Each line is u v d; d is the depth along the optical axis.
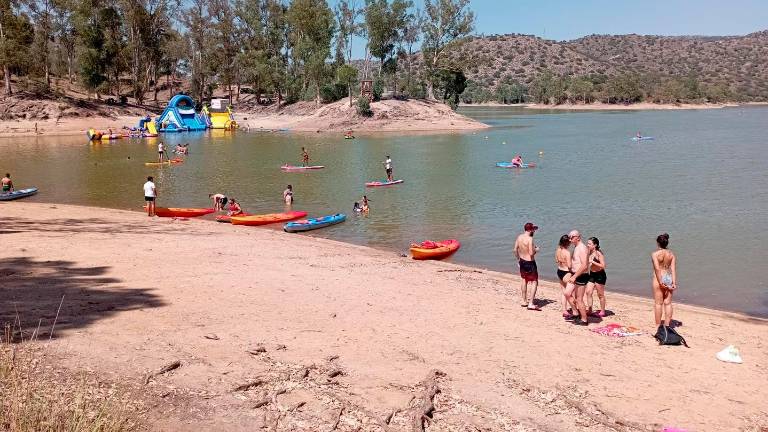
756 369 10.10
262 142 68.88
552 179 38.91
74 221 23.05
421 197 32.53
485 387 8.57
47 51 95.12
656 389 9.02
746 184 35.50
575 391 8.70
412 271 17.30
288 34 112.44
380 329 11.09
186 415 6.89
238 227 24.70
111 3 91.69
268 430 6.66
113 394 7.08
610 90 199.25
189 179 39.81
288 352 9.38
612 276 18.08
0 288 12.00
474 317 12.45
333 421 7.01
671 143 63.69
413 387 8.30
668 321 11.48
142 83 101.38
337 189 35.47
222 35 110.88
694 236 23.03
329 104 98.50
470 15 101.75
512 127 93.81
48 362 7.98
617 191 33.88
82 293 11.99
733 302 15.59
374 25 92.94
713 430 7.73
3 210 25.80
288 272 15.72
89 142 67.88
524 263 13.35
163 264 15.49
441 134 79.81
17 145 63.81
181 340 9.46
